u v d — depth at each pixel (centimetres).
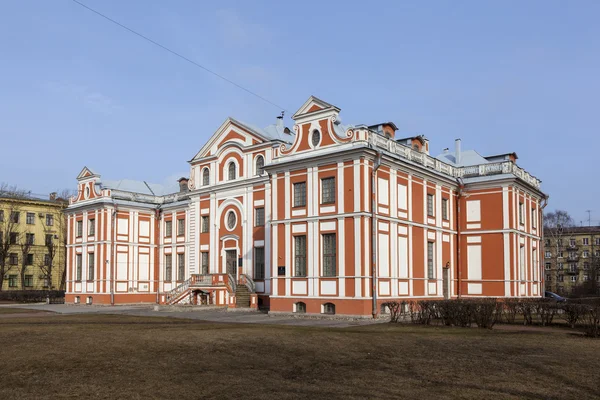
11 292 7094
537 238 5006
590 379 1417
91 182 6031
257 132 4766
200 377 1363
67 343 1842
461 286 4519
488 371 1505
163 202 6228
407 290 3819
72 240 6250
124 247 5859
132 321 3103
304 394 1217
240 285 4606
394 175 3788
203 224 5234
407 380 1382
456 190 4603
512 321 2903
